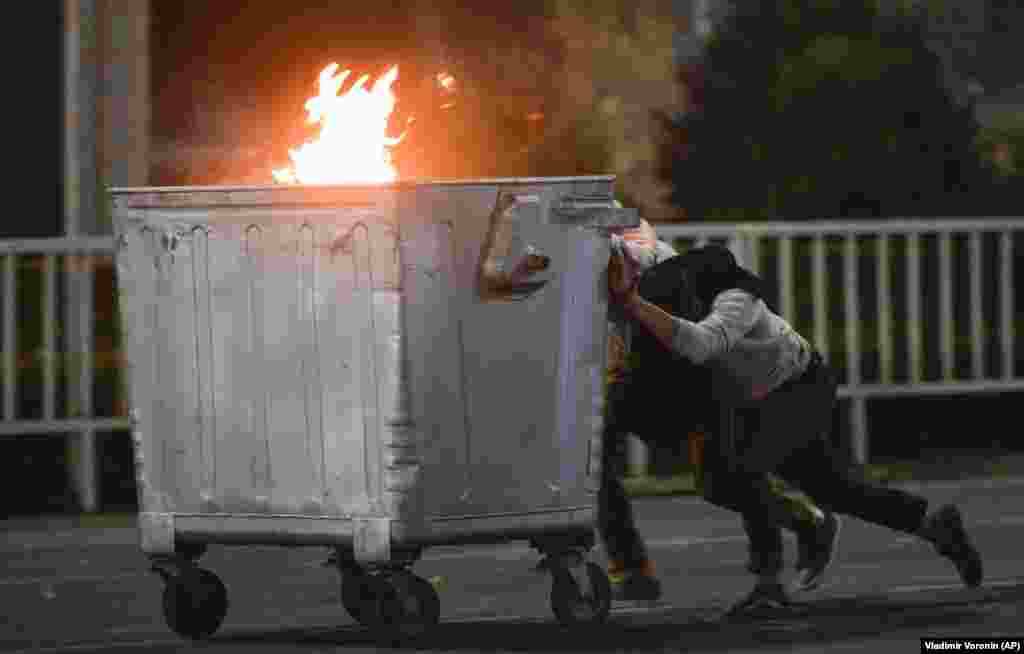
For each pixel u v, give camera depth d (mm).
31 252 23375
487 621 15234
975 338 25828
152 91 29812
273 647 14047
